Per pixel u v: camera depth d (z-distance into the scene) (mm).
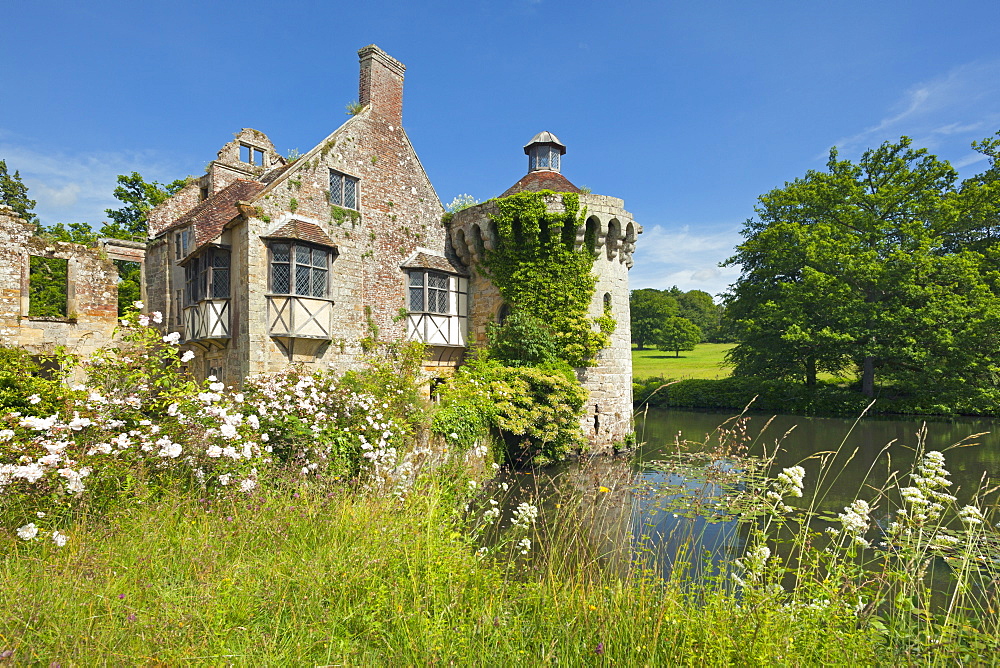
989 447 15281
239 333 12305
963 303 22656
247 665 2654
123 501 4156
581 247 16109
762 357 28578
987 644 2795
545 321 15984
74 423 4227
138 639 2656
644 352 66188
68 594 2924
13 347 10656
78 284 12797
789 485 3740
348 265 14273
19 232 11984
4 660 2365
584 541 5141
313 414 7145
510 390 13656
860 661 2752
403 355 13711
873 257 23984
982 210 24484
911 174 25734
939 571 5133
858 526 3260
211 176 17016
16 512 3814
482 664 2896
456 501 7020
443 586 3781
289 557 3701
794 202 28203
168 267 15883
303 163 13383
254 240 12219
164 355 6133
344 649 2955
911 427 19469
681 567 4078
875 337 24250
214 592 3150
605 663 2848
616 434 16359
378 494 5883
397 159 16203
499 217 16359
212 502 4496
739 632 2848
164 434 4984
